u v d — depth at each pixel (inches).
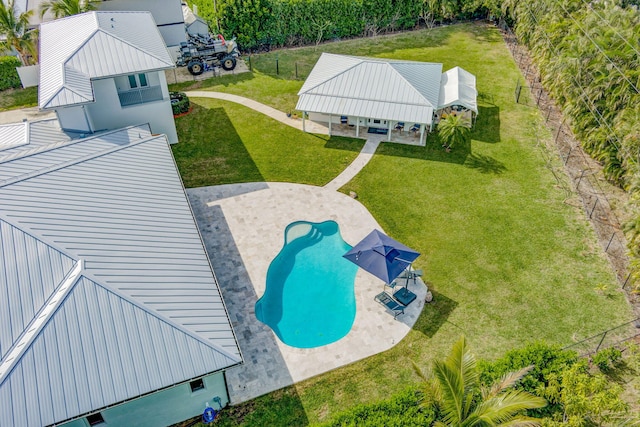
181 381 681.0
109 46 1298.0
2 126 1194.6
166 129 1424.7
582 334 925.8
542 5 1786.4
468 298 1002.7
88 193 889.5
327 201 1250.6
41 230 769.6
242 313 967.0
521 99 1708.9
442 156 1418.6
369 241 1003.9
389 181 1321.4
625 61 1256.2
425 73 1550.2
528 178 1331.2
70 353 668.1
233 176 1330.0
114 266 767.7
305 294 1022.4
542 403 619.5
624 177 1200.8
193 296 783.7
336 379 854.5
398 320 957.8
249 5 1913.1
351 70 1502.2
